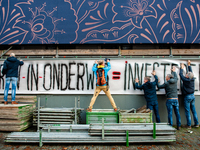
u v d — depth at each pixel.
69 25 6.44
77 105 6.07
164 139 4.14
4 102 5.55
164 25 6.32
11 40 6.51
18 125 4.99
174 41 6.27
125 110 5.43
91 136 4.17
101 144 4.25
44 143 4.30
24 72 6.24
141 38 6.30
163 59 6.09
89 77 6.12
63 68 6.18
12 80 5.61
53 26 6.46
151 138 4.15
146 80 5.50
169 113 5.34
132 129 4.14
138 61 6.12
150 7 6.36
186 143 4.27
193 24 6.34
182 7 6.35
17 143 4.30
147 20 6.33
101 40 6.34
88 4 6.45
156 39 6.29
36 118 5.25
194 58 5.97
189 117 5.50
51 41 6.43
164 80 6.05
